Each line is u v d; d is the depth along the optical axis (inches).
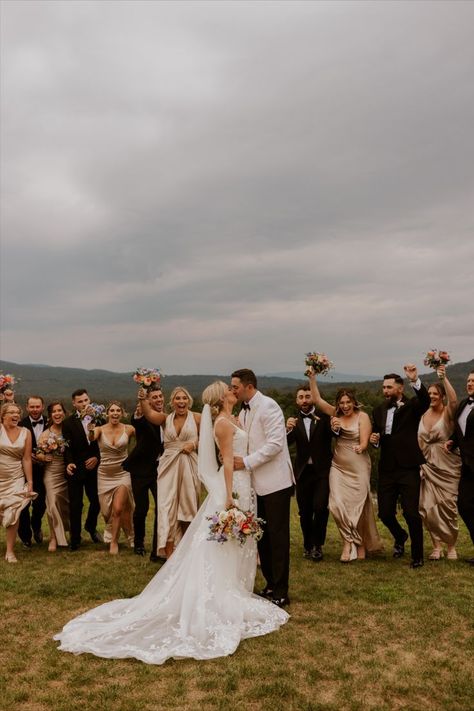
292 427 369.4
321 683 194.5
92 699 183.9
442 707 179.0
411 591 288.2
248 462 268.2
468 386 345.7
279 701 182.2
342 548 399.2
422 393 339.3
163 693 187.3
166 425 358.3
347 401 354.0
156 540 360.2
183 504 354.6
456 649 219.9
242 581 262.8
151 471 379.9
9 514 358.9
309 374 365.7
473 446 339.9
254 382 281.1
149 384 360.8
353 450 353.4
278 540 272.2
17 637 235.6
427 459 362.6
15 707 180.5
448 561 353.4
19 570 339.0
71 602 279.6
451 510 356.2
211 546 250.7
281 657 213.5
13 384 401.1
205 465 276.8
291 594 286.2
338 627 242.1
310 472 365.1
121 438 393.7
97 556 374.9
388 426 350.3
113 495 391.9
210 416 280.8
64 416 406.3
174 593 244.7
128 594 289.6
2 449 364.8
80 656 215.6
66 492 401.7
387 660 210.7
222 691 188.4
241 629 232.8
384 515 353.4
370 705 179.5
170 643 221.1
